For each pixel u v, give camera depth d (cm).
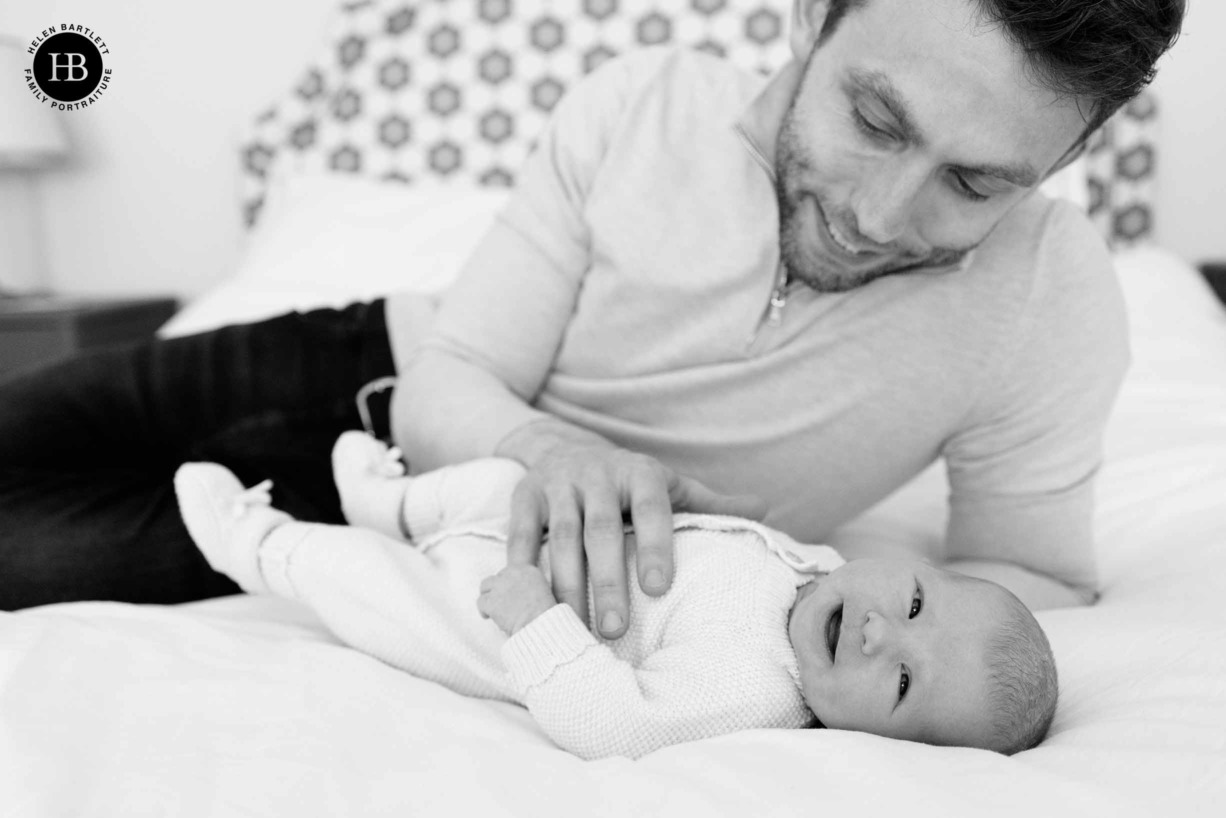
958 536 104
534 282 103
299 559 82
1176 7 73
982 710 70
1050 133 75
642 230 98
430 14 232
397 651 78
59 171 260
